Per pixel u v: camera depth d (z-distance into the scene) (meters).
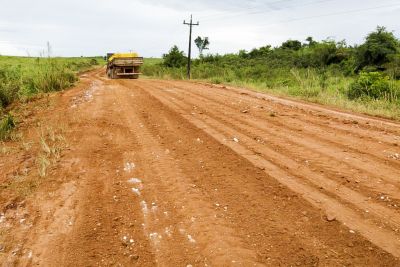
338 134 7.97
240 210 4.50
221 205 4.65
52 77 14.98
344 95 14.73
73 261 3.62
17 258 3.71
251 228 4.10
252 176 5.48
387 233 3.91
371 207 4.47
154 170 5.85
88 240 3.95
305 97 14.50
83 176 5.63
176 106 10.96
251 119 9.43
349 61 30.73
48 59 16.19
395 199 4.67
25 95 13.03
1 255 3.76
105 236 4.03
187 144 7.14
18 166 6.12
